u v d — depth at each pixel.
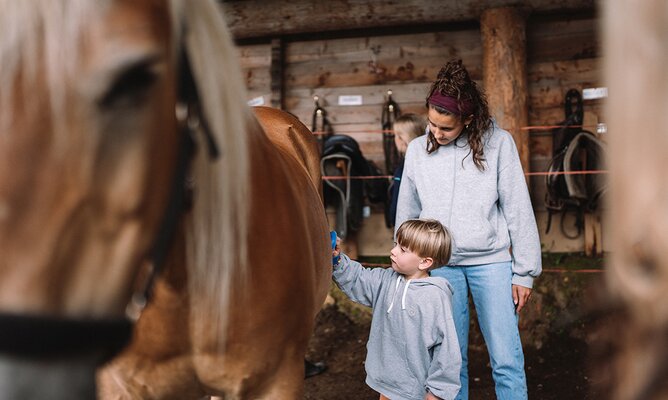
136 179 0.65
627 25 0.30
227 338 1.08
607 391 0.35
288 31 4.40
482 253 1.93
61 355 0.60
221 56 0.87
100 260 0.64
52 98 0.58
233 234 0.96
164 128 0.71
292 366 1.25
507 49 3.87
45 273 0.59
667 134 0.29
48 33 0.59
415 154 2.07
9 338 0.58
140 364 1.11
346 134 4.55
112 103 0.61
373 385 1.89
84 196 0.61
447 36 4.41
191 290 0.99
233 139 0.91
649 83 0.30
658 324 0.30
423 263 1.83
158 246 0.76
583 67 4.19
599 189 3.79
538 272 1.93
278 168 1.23
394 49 4.48
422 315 1.79
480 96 1.89
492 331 1.93
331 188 3.99
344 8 4.25
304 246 1.24
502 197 1.94
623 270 0.31
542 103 4.24
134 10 0.63
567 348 3.30
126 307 0.69
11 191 0.58
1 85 0.59
